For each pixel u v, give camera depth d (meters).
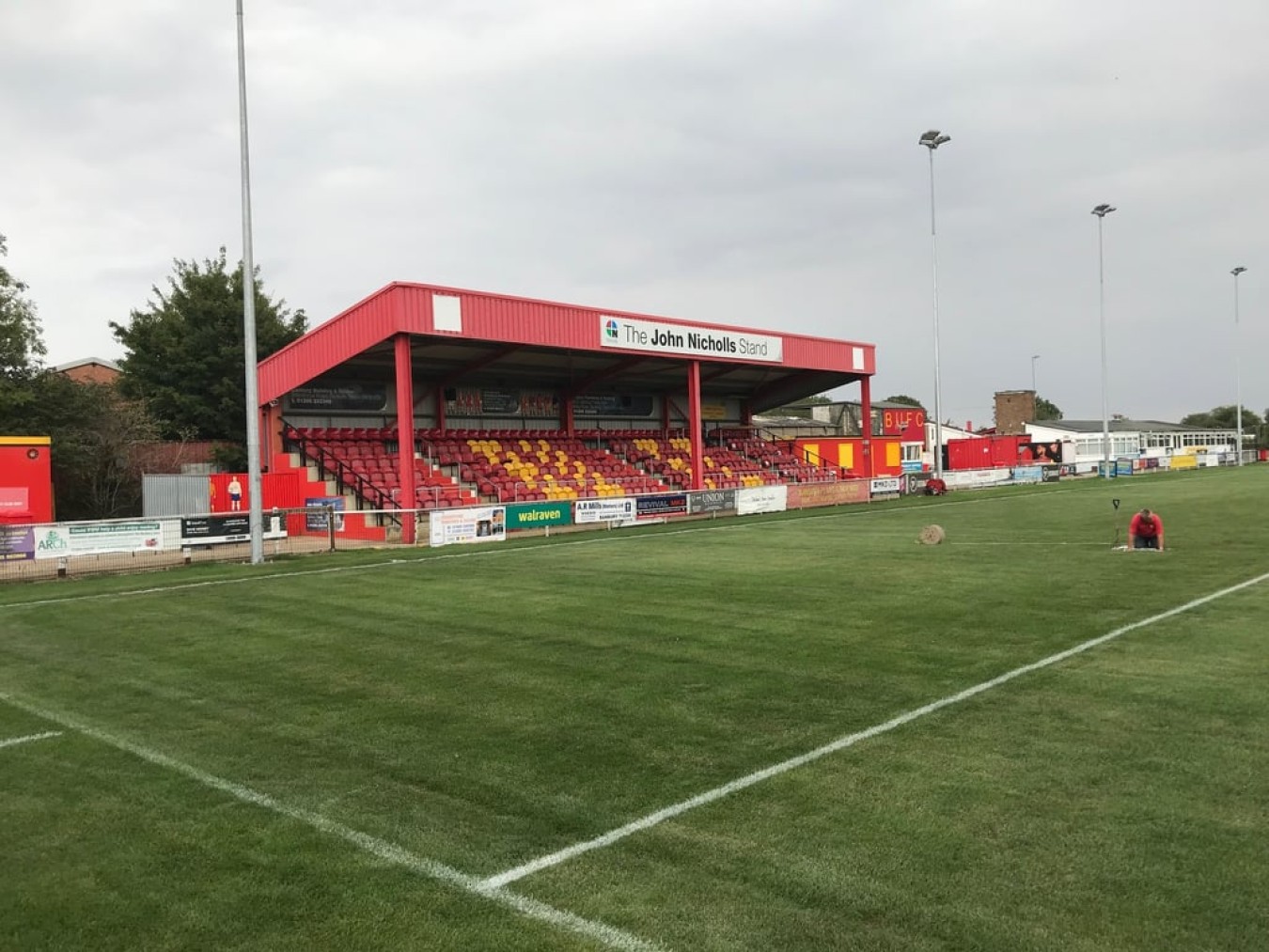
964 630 9.89
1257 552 16.19
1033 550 17.56
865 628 10.14
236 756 6.27
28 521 23.19
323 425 31.28
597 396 40.94
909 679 7.83
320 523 25.17
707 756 5.98
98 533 18.36
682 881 4.22
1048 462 62.56
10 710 7.67
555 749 6.21
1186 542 17.88
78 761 6.24
